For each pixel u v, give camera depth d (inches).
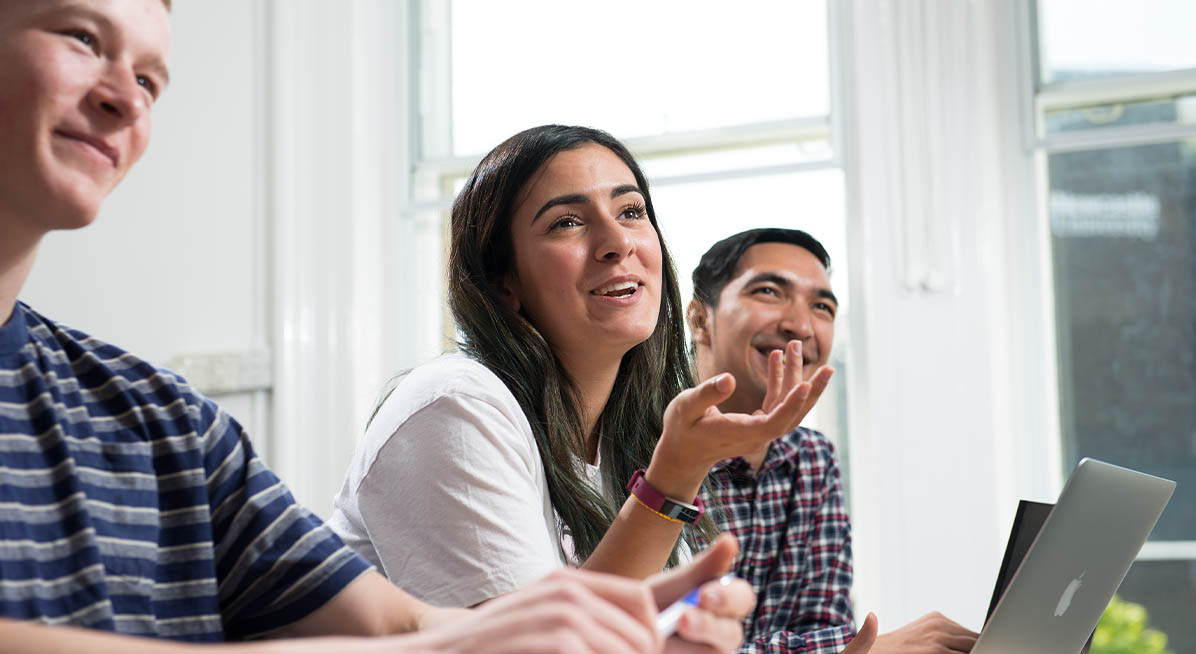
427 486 42.6
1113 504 41.7
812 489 72.5
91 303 94.2
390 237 123.6
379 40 124.6
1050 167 104.1
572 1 121.6
